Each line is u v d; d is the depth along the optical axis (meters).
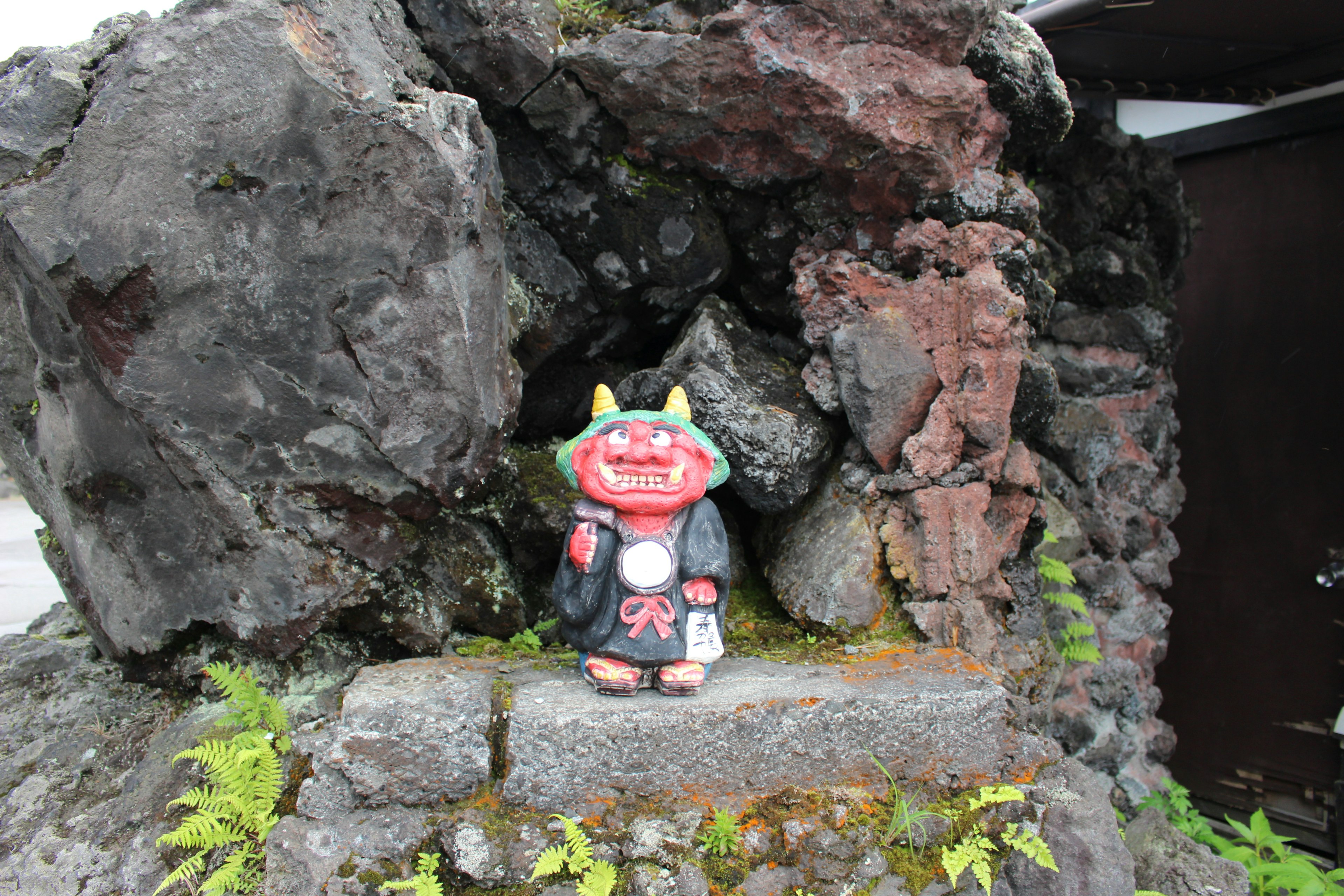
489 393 2.91
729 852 2.56
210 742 2.61
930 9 3.14
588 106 3.34
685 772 2.65
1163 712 5.86
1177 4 3.87
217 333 2.62
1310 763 5.14
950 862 2.60
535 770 2.58
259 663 3.03
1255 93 5.05
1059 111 3.57
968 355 3.40
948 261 3.46
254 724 2.76
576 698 2.73
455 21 3.13
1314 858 4.60
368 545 2.97
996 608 3.57
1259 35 4.21
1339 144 4.98
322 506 2.88
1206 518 5.66
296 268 2.62
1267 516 5.35
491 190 2.95
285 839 2.43
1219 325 5.56
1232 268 5.48
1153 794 4.96
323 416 2.77
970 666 3.10
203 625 3.02
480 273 2.84
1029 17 4.10
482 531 3.54
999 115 3.50
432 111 2.67
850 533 3.47
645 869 2.49
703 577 2.84
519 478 3.57
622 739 2.61
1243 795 5.45
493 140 3.11
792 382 3.71
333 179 2.57
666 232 3.60
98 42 2.60
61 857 2.58
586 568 2.78
